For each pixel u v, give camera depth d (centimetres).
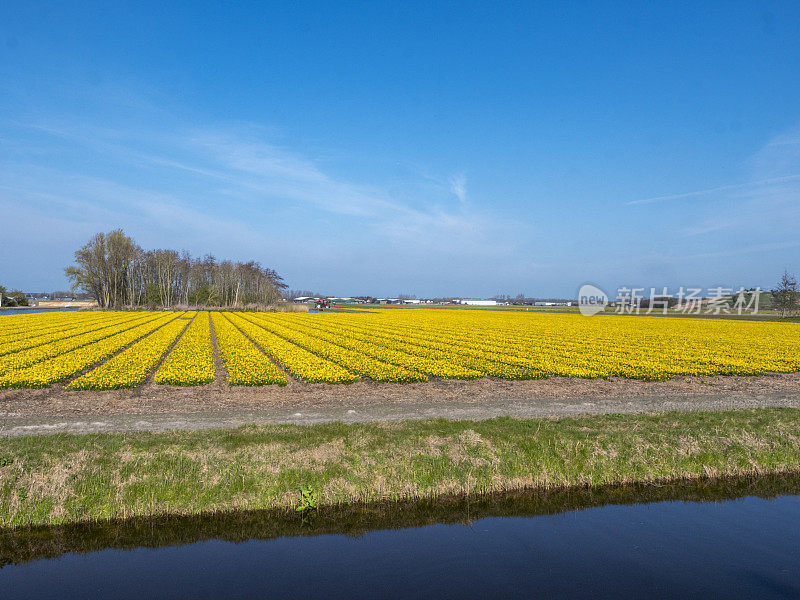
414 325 7344
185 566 1083
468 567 1081
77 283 12794
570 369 3119
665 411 2133
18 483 1256
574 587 1003
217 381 2673
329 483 1366
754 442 1712
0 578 1035
